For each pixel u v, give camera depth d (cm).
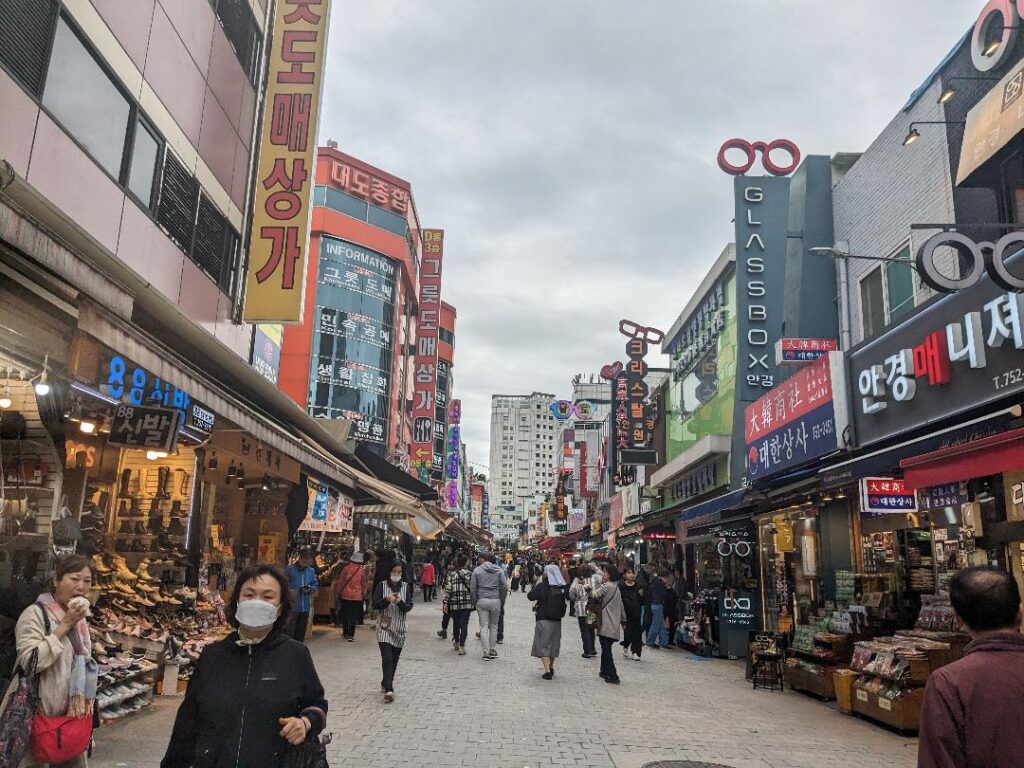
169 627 869
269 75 1345
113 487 1000
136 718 690
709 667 1245
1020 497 771
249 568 298
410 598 865
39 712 373
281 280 1286
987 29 1012
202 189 1223
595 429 4988
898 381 990
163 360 612
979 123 988
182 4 1141
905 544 1038
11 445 671
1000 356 807
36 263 495
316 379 3447
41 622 381
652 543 2886
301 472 1406
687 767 609
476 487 11275
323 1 1361
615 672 1031
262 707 272
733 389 2020
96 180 899
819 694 935
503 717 779
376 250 3762
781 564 1377
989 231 988
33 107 770
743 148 1827
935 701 235
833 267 1482
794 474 1183
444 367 6300
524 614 2244
